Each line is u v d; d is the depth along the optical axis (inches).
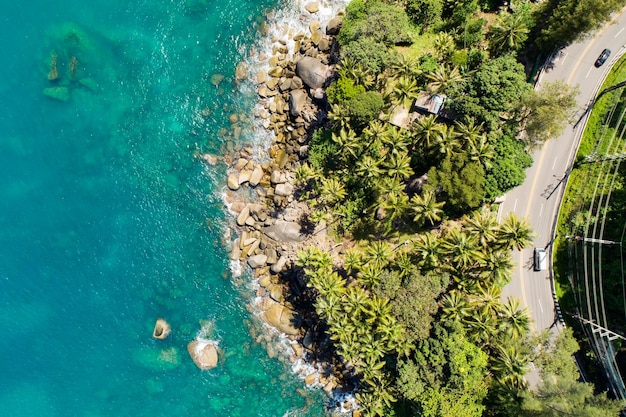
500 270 1844.2
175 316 2370.8
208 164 2381.9
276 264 2310.5
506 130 1905.8
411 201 2014.0
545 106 1785.2
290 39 2345.0
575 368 1878.7
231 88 2375.7
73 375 2393.0
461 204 1923.0
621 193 1942.7
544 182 2039.9
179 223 2394.2
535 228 2048.5
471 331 1923.0
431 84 2007.9
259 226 2343.8
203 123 2388.0
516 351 1862.7
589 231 1963.6
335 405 2306.8
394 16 2028.8
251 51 2365.9
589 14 1745.8
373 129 1942.7
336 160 2128.4
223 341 2363.4
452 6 2090.3
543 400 1758.1
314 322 2285.9
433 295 1902.1
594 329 1910.7
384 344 1936.5
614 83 1984.5
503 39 1966.0
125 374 2378.2
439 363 1862.7
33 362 2404.0
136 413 2370.8
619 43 1993.1
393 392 2018.9
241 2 2393.0
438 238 2026.3
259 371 2348.7
